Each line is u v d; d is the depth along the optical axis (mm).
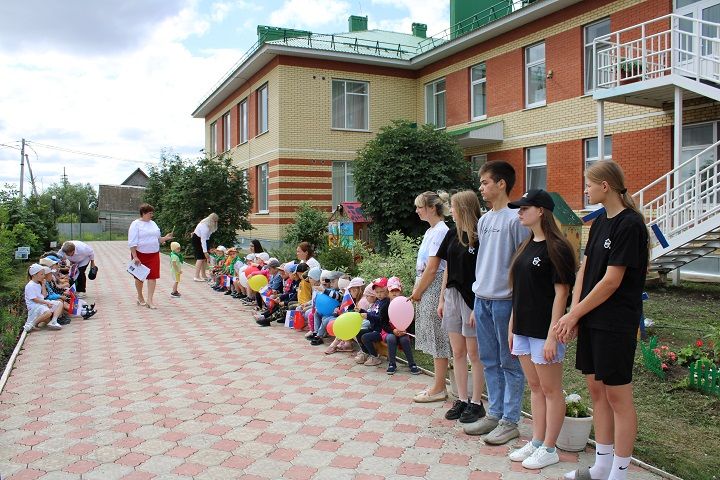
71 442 4355
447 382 5664
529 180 17281
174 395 5422
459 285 4535
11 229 17734
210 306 10602
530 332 3744
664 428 4590
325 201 20719
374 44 22703
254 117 22359
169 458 4070
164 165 27422
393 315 5855
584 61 15242
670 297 10086
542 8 15664
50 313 8406
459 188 14750
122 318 9367
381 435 4426
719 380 5156
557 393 3781
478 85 19219
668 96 12102
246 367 6352
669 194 10453
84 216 69688
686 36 12203
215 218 14703
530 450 3939
